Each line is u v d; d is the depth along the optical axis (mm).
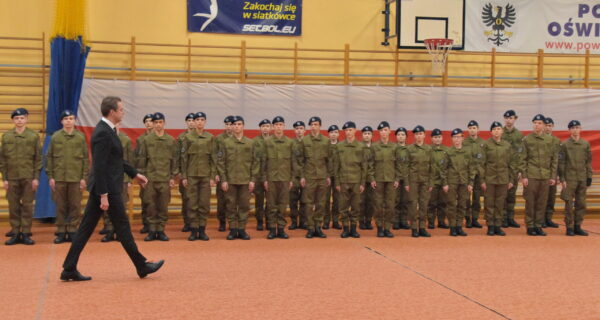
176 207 11672
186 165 9297
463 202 10109
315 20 12961
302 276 6445
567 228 10109
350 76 12977
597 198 12922
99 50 11930
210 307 5059
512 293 5699
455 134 10047
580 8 13547
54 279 6195
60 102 10383
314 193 9648
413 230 9781
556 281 6273
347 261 7422
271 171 9484
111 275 6418
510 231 10586
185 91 11898
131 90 11680
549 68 13555
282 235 9531
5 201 10805
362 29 13125
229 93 12023
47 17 11812
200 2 12461
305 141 9633
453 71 13344
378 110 12492
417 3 12867
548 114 12953
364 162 9570
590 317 4859
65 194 8953
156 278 6281
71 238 9039
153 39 12289
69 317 4719
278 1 12781
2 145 8773
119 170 5926
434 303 5266
